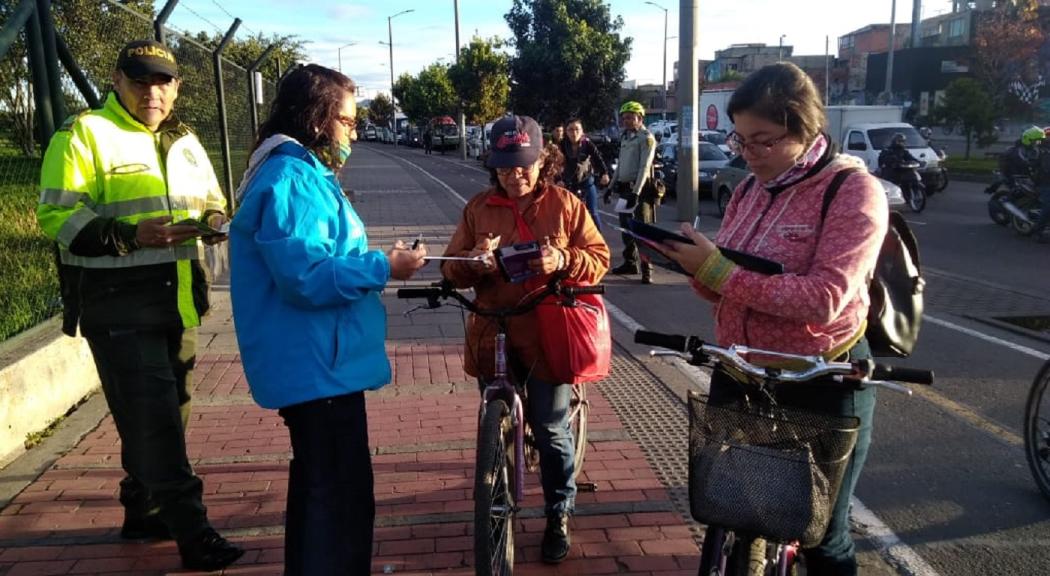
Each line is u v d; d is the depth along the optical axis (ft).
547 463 11.39
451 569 11.35
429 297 10.59
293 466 9.29
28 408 15.44
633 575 11.18
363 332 9.06
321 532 9.05
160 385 10.91
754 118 7.50
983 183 69.97
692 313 26.35
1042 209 39.47
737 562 7.79
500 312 10.52
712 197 59.72
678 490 13.60
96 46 21.71
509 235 11.14
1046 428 13.25
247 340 8.81
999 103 97.76
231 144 37.78
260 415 16.98
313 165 8.77
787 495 6.97
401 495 13.43
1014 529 12.63
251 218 8.46
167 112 11.44
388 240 42.09
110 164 10.74
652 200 31.45
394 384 18.79
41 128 16.40
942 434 16.26
